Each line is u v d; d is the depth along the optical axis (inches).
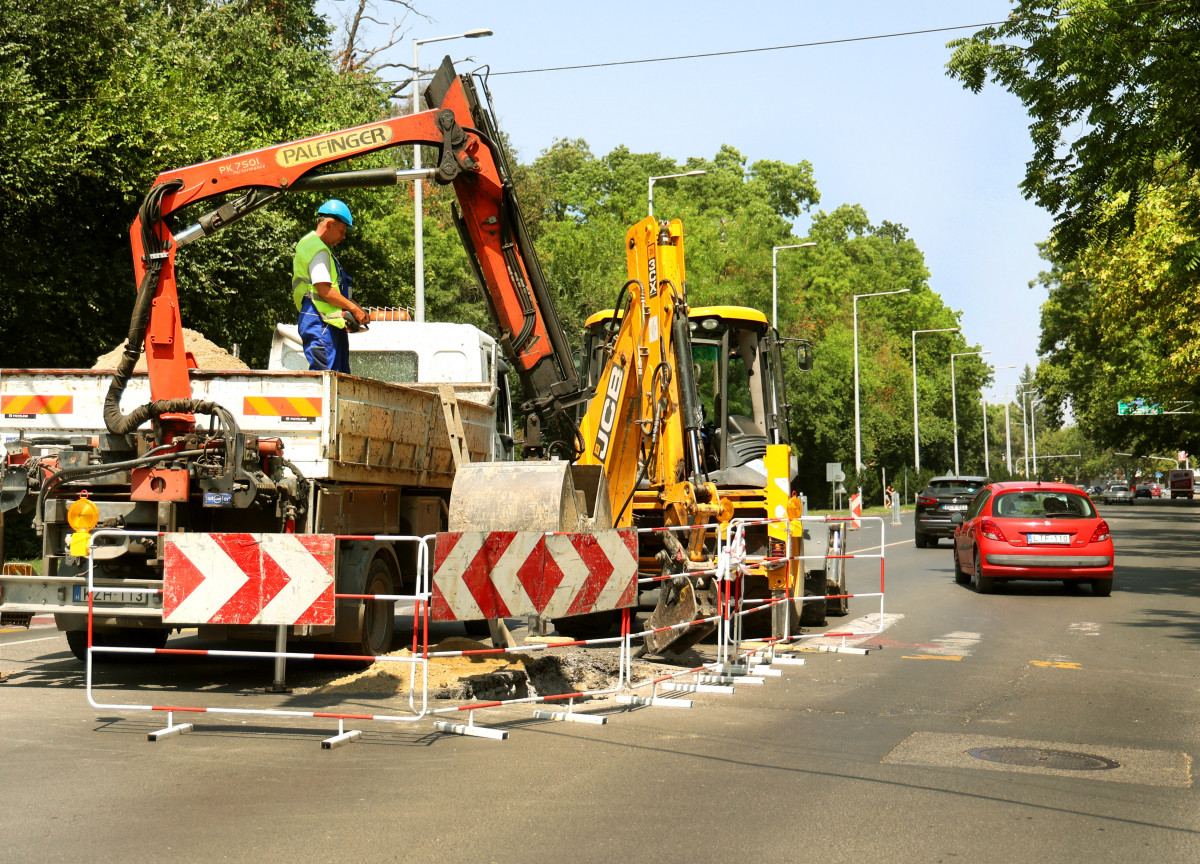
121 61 863.7
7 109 740.0
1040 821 208.8
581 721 299.9
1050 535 676.7
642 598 656.4
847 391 2591.0
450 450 451.8
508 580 307.0
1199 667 406.0
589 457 430.6
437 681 350.6
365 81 1295.5
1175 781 239.5
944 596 680.4
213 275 933.8
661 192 2748.5
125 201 849.5
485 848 188.9
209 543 297.6
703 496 409.4
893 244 4276.6
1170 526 1793.8
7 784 228.2
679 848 190.1
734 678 371.6
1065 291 2556.6
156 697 328.5
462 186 430.6
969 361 4205.2
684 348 405.4
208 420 354.3
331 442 349.1
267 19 1195.9
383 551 389.1
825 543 521.3
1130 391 2028.8
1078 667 405.1
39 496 347.3
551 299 442.0
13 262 802.8
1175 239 1222.9
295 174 398.0
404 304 1455.5
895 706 326.3
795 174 3550.7
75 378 369.7
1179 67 688.4
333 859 182.4
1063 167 764.0
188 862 180.1
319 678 364.5
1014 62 745.0
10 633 488.4
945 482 1203.9
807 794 226.1
